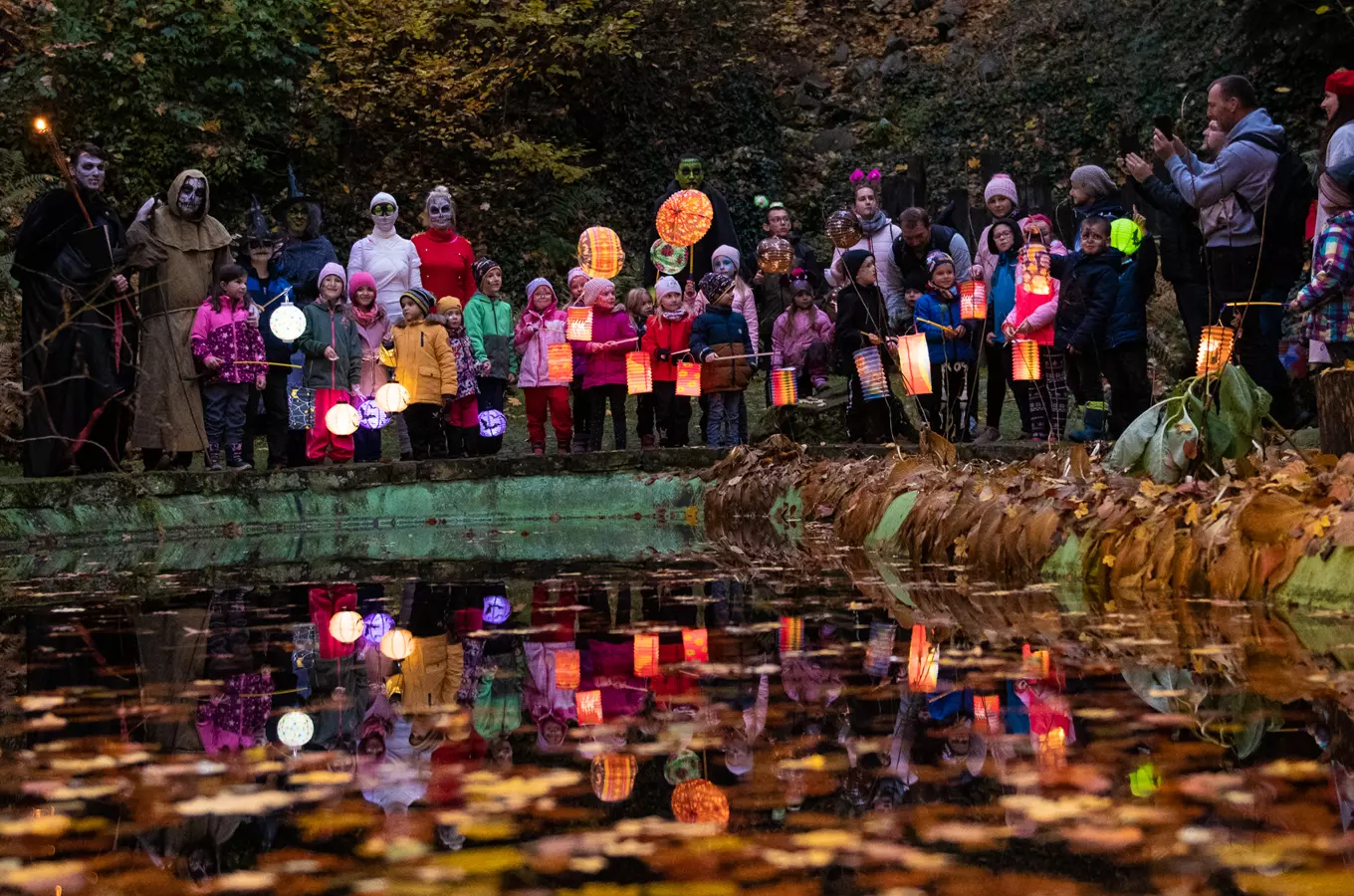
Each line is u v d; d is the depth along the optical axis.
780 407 9.30
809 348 9.35
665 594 4.02
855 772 1.84
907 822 1.58
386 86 15.41
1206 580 3.59
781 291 10.06
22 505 6.34
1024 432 8.54
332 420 7.54
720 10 17.91
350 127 15.52
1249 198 6.79
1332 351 5.59
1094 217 7.76
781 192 17.41
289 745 2.11
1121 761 1.83
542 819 1.64
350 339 8.16
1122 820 1.55
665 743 2.06
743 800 1.71
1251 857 1.40
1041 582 4.02
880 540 5.52
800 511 7.19
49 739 2.17
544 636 3.23
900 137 18.20
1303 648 2.67
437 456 8.50
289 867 1.47
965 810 1.62
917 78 18.92
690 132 17.48
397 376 8.35
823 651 2.88
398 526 7.51
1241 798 1.62
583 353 8.80
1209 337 4.49
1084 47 17.92
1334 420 4.12
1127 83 17.09
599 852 1.50
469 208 15.51
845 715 2.21
